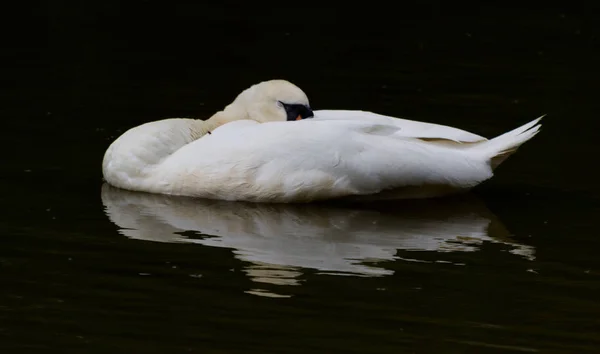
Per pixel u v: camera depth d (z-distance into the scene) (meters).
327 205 14.16
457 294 11.16
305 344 9.85
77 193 14.28
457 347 9.88
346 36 24.45
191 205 13.95
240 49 23.11
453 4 27.77
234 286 11.20
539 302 11.01
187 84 20.50
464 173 14.15
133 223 13.16
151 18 25.30
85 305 10.63
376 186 14.04
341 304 10.80
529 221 13.70
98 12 25.53
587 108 19.44
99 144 16.56
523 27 25.70
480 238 13.00
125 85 20.22
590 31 25.38
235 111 15.06
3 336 9.90
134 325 10.19
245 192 13.97
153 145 14.47
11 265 11.65
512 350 9.85
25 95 19.19
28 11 25.16
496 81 21.16
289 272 11.65
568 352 9.88
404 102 19.58
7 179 14.74
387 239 12.89
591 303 11.01
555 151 16.97
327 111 15.08
